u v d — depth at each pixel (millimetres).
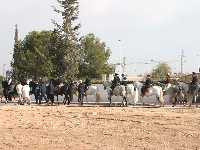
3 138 28469
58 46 113125
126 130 32312
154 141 28891
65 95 54375
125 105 50844
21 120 35656
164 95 51000
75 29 113812
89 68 144250
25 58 126750
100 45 147750
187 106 49844
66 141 28109
